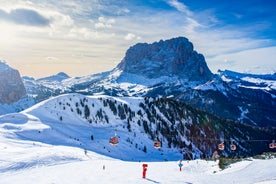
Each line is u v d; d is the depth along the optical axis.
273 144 57.47
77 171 47.44
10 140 107.56
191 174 43.91
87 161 62.75
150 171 48.12
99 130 196.25
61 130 170.88
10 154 64.62
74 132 176.38
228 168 47.16
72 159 65.75
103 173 45.22
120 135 192.50
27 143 107.88
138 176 41.91
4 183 37.78
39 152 69.06
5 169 51.00
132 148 176.38
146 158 164.62
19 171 49.59
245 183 31.95
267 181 29.70
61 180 39.00
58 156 66.06
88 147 152.38
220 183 33.59
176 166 56.22
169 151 194.25
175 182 35.03
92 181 38.16
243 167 43.56
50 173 45.31
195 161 65.25
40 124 168.38
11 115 176.38
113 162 62.47
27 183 37.44
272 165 41.75
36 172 46.62
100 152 150.38
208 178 37.41
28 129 151.88
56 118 192.25
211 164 57.47
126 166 55.22
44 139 146.25
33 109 195.88
